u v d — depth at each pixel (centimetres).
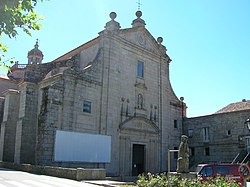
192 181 1437
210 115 3684
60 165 2464
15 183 1502
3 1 557
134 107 3297
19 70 4594
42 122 2439
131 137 3184
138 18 3631
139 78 3450
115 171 2922
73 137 2597
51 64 3359
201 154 3691
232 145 3397
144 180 1566
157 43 3816
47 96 2498
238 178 1970
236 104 4231
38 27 623
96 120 2856
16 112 3114
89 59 3306
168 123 3728
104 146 2855
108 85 3045
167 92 3828
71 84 2692
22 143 2797
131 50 3428
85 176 1920
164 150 3572
